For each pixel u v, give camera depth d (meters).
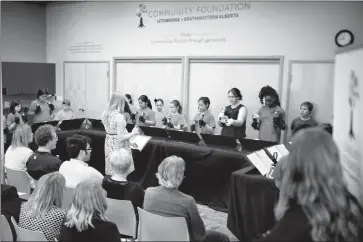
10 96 7.82
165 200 2.12
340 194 1.19
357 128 1.88
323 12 4.98
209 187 3.92
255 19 5.55
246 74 5.80
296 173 1.22
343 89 2.09
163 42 6.59
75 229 1.77
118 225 2.41
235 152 3.70
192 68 6.34
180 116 5.45
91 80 7.75
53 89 8.30
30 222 1.90
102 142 4.64
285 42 5.34
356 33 4.79
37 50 8.34
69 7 7.89
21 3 7.93
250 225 2.87
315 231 1.14
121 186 2.41
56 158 2.98
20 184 3.09
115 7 7.14
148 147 4.27
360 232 1.54
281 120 4.84
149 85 6.94
